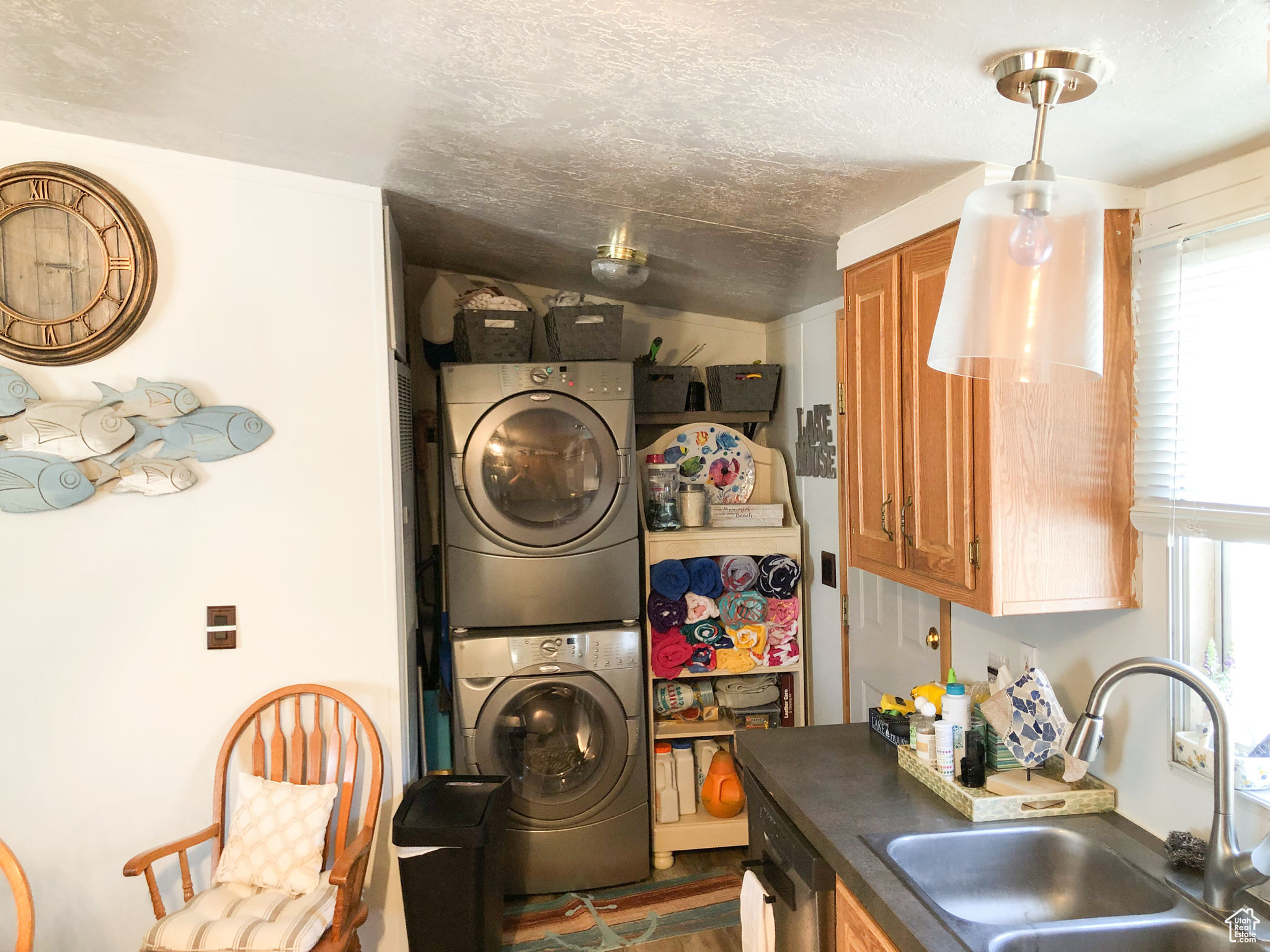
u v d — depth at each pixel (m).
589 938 2.81
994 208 1.08
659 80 1.42
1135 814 1.74
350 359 2.50
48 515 2.28
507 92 1.58
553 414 3.03
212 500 2.40
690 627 3.31
